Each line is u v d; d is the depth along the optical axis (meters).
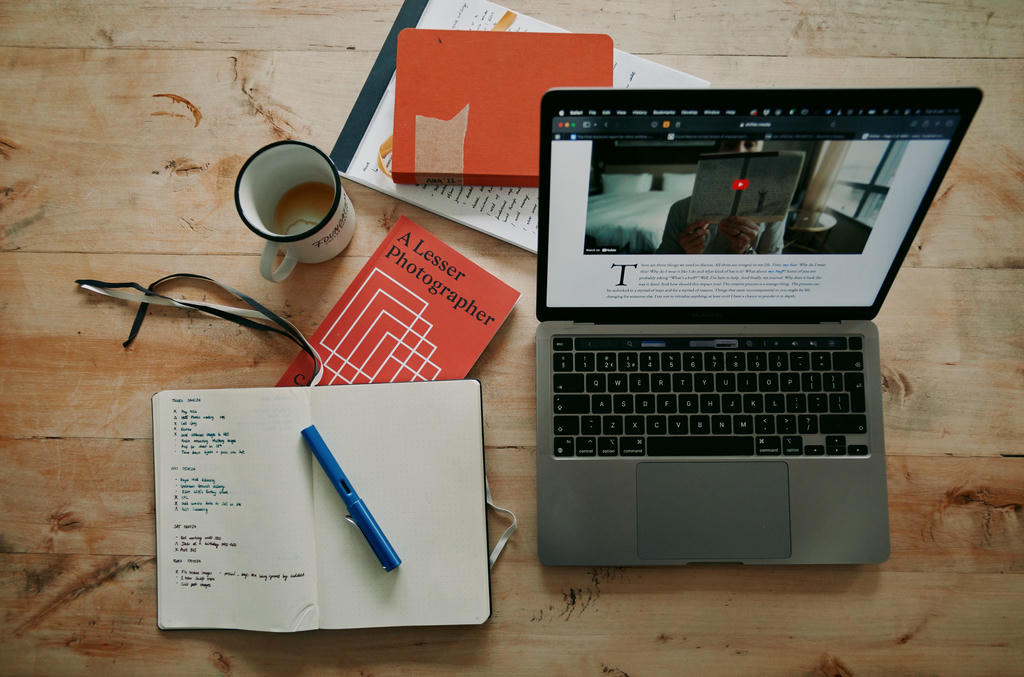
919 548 0.62
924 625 0.61
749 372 0.60
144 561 0.63
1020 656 0.61
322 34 0.68
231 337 0.65
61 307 0.65
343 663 0.61
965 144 0.66
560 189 0.51
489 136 0.64
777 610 0.61
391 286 0.65
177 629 0.61
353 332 0.65
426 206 0.66
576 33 0.67
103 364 0.65
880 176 0.50
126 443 0.64
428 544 0.60
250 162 0.57
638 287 0.57
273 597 0.60
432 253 0.65
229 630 0.61
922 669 0.61
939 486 0.63
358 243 0.66
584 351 0.60
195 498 0.61
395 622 0.60
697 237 0.53
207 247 0.66
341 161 0.66
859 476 0.60
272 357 0.65
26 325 0.65
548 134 0.48
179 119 0.67
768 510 0.60
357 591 0.60
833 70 0.67
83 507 0.63
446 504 0.60
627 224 0.53
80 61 0.67
